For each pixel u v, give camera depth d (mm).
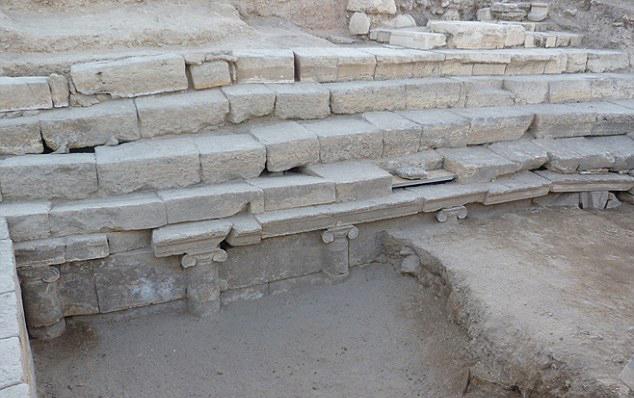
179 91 5734
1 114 4957
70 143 5102
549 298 4660
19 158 4801
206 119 5590
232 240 4992
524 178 6547
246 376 4660
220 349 4883
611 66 8609
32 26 5957
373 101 6496
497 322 4379
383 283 5668
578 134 7324
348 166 5824
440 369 4648
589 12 9445
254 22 8109
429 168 6305
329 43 7734
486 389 4277
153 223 4777
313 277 5621
